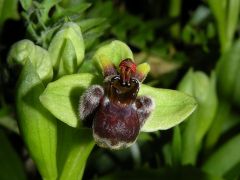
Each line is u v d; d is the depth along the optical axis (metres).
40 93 0.06
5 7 0.08
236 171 0.08
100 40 0.09
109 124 0.06
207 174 0.08
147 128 0.06
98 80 0.06
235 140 0.09
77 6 0.07
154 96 0.06
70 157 0.06
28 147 0.06
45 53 0.06
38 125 0.06
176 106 0.06
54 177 0.06
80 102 0.06
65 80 0.06
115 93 0.06
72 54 0.06
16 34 0.08
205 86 0.08
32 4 0.07
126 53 0.06
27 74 0.06
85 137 0.06
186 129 0.08
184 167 0.08
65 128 0.06
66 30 0.06
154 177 0.08
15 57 0.06
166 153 0.09
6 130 0.09
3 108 0.08
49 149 0.06
